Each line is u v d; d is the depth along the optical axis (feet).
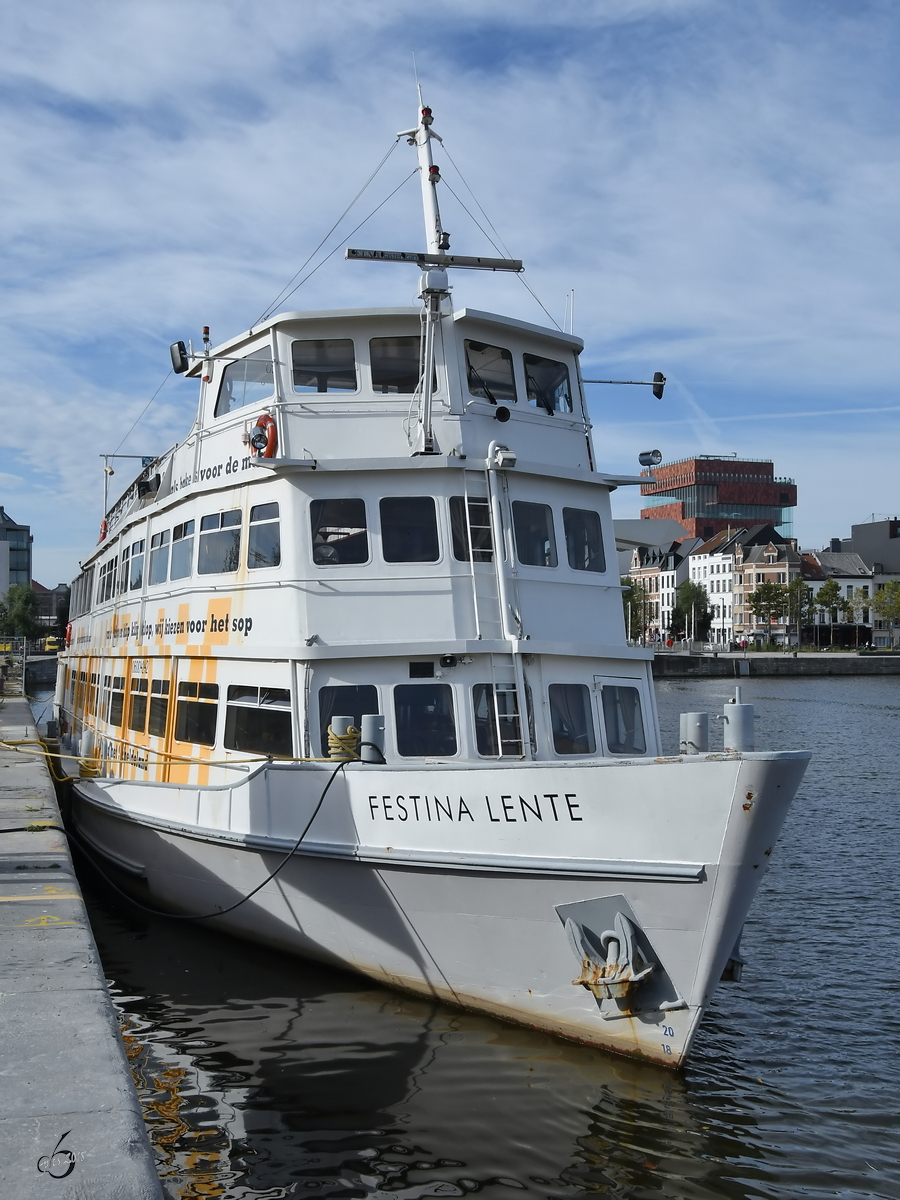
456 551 40.81
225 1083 33.04
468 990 36.14
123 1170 15.79
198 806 43.88
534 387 44.60
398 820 35.73
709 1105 33.06
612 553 45.16
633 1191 27.91
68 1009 22.11
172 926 48.55
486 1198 27.40
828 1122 32.32
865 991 45.09
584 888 32.19
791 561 491.72
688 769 30.12
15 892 31.99
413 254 41.98
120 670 60.03
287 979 41.16
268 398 42.22
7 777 57.93
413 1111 31.27
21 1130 16.97
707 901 30.42
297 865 38.88
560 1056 34.06
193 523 47.50
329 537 40.37
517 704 39.37
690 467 586.45
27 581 474.08
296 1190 27.55
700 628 499.10
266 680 40.93
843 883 65.00
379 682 39.14
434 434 41.39
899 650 428.15
